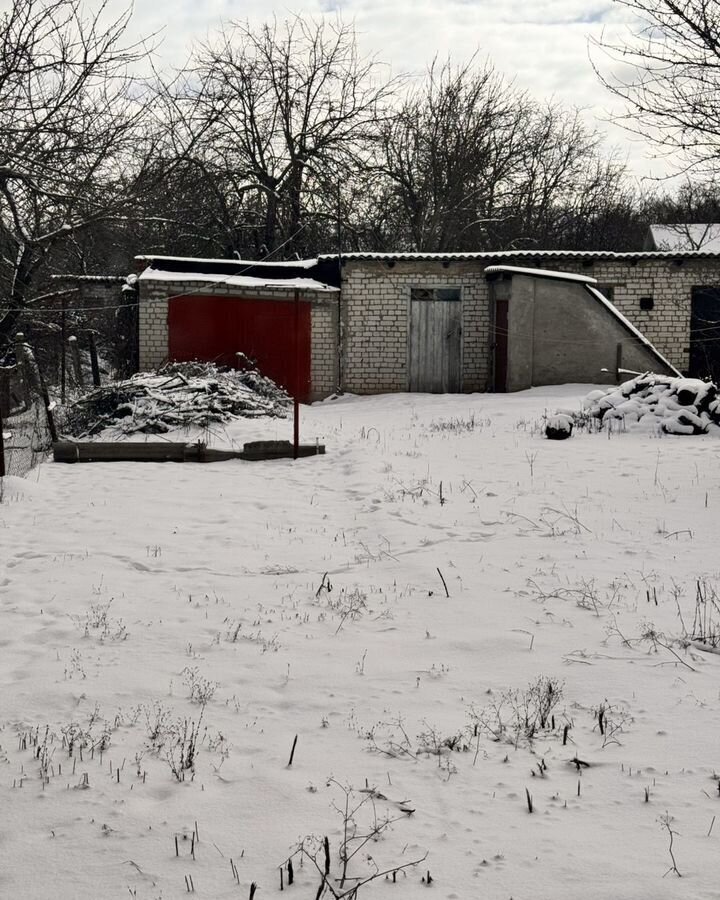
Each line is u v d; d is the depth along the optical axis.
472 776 4.51
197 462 14.45
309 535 9.84
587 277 22.61
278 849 3.84
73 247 13.96
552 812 4.15
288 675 5.87
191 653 6.26
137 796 4.27
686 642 6.41
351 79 33.91
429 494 11.48
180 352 22.95
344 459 14.12
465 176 36.31
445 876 3.64
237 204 33.22
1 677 5.78
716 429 15.91
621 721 5.16
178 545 9.30
